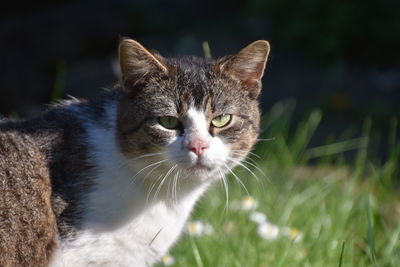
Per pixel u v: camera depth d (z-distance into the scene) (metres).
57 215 6.77
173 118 6.87
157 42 20.25
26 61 18.16
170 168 6.87
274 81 17.53
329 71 17.80
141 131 6.84
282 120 13.18
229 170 7.30
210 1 22.42
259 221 8.45
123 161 6.91
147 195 6.96
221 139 7.01
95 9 20.67
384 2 18.06
